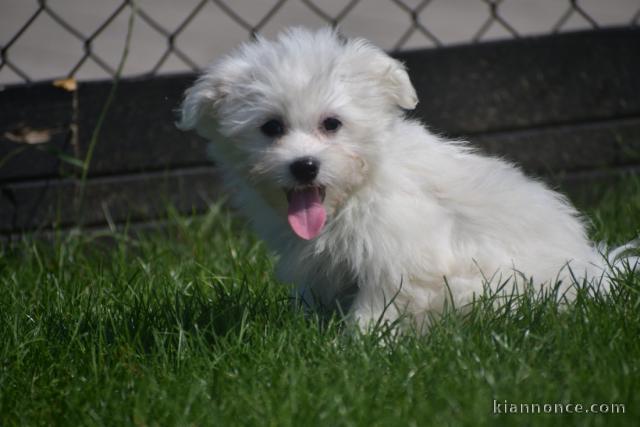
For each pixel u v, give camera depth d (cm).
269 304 537
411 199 513
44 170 715
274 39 552
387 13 1254
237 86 523
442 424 385
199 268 628
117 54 1091
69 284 604
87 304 560
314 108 504
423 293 511
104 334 511
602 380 410
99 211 727
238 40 1138
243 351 471
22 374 475
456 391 411
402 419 391
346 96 510
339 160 499
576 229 562
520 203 537
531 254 530
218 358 462
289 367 441
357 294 527
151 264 648
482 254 523
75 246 698
